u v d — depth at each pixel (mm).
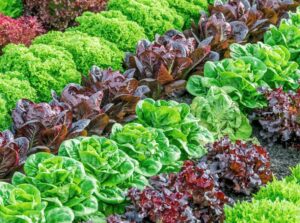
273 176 3004
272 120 3373
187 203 2766
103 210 2809
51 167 2707
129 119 3223
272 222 2643
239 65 3486
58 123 2959
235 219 2689
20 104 2984
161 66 3383
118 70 3418
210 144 3100
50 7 4070
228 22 4047
